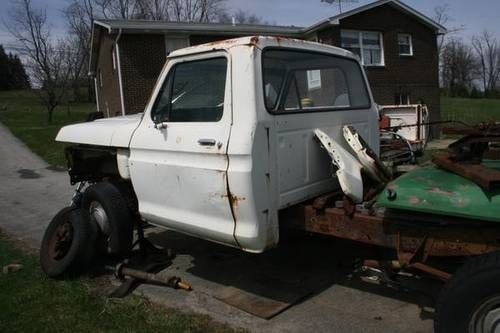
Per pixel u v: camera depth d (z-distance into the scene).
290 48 3.96
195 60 3.98
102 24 20.77
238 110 3.61
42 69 31.14
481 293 2.65
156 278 4.57
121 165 4.74
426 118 11.32
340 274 4.59
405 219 3.20
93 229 4.92
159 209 4.33
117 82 20.58
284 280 4.54
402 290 4.07
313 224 3.79
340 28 21.84
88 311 4.10
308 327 3.68
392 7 23.23
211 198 3.77
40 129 25.14
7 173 13.05
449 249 3.07
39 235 6.70
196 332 3.66
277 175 3.72
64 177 11.91
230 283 4.57
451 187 2.95
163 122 4.23
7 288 4.68
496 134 3.11
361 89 4.85
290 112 3.82
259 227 3.58
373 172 4.07
